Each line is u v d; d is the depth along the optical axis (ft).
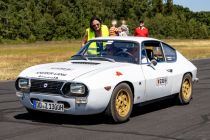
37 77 23.58
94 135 21.56
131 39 27.50
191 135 21.77
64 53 123.65
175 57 30.45
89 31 34.88
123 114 24.50
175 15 383.86
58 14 286.05
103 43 27.71
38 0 288.71
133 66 25.57
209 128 23.40
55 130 22.61
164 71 28.04
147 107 29.89
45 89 23.15
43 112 25.48
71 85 22.56
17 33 256.52
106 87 23.00
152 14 374.63
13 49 155.33
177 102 30.91
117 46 27.25
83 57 26.96
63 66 24.98
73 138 20.90
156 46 28.89
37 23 268.21
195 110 28.94
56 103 23.04
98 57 26.71
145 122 24.85
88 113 22.98
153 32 350.43
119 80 23.76
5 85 43.75
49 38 272.31
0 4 264.72
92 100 22.54
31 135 21.45
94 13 309.22
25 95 24.02
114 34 51.49
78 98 22.44
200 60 89.20
